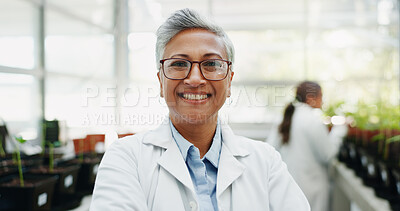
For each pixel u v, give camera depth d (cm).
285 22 481
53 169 193
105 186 87
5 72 243
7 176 175
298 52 481
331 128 339
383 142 226
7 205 151
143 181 92
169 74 92
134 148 98
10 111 255
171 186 92
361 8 465
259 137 456
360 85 461
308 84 297
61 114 318
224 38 96
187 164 97
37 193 155
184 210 89
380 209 174
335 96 421
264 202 95
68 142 297
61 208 172
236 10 489
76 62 369
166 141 98
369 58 465
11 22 260
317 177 282
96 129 255
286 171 104
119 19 470
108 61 461
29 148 243
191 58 90
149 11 488
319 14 477
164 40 93
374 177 222
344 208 315
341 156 321
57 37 328
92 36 411
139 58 486
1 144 215
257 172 100
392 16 459
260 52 484
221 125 109
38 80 294
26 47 282
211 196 96
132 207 83
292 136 286
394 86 418
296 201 96
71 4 360
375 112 285
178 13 93
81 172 206
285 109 297
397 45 452
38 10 298
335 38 475
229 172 96
